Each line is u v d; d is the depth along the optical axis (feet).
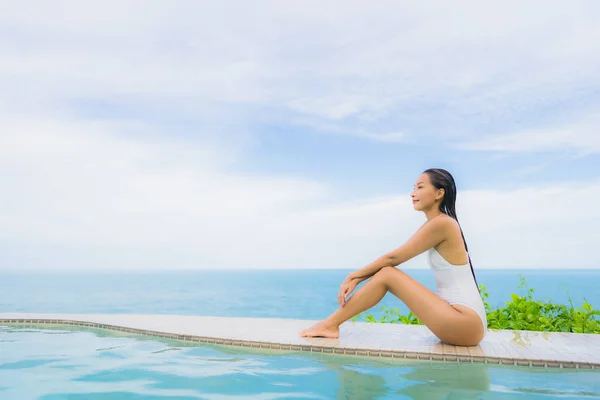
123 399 9.37
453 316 13.21
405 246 13.94
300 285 199.00
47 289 163.94
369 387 10.09
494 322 18.98
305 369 11.74
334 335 15.21
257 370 11.66
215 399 9.33
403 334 15.90
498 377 10.91
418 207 14.60
